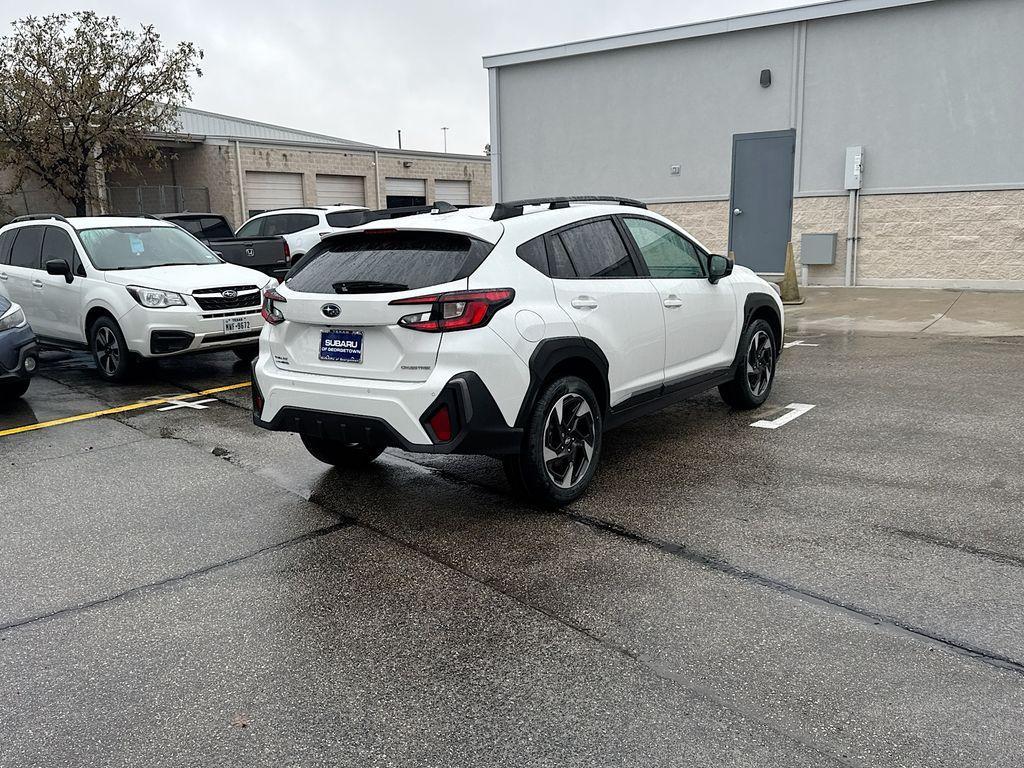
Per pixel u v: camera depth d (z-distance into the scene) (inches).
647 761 94.6
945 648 116.3
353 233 174.4
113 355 328.5
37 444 239.1
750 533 158.7
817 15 526.3
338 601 136.6
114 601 138.6
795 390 275.4
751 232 585.3
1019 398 250.4
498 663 116.3
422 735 100.8
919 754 94.3
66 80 761.6
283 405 172.1
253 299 332.8
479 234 163.3
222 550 159.0
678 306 208.2
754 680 110.1
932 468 190.5
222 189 1033.5
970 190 503.5
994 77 485.7
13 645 124.6
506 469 173.5
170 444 235.8
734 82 573.3
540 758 95.8
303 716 105.3
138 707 108.1
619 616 128.6
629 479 192.7
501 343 156.9
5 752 99.3
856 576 138.9
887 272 538.9
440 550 156.3
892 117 520.1
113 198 1034.1
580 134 648.4
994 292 493.7
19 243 377.7
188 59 819.4
